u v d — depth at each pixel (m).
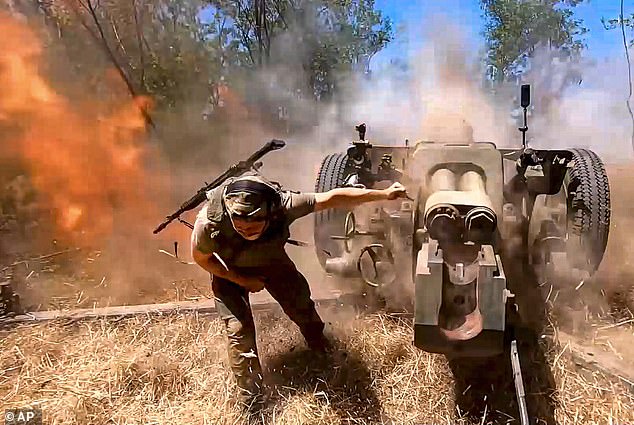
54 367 3.83
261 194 2.90
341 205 3.20
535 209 4.57
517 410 3.33
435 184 3.29
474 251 2.91
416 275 2.79
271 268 3.46
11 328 4.29
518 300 4.02
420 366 3.65
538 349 3.68
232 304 3.43
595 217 4.23
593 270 4.28
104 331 4.21
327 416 3.32
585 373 3.54
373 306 4.33
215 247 3.15
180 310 4.43
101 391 3.56
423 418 3.34
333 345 3.85
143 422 3.33
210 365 3.78
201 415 3.35
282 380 3.61
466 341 2.74
